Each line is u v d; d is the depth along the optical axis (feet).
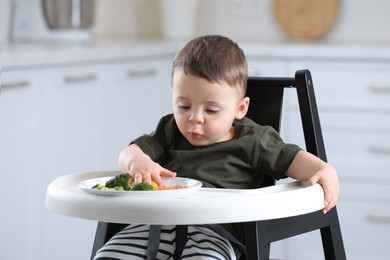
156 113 11.68
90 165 10.30
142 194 4.83
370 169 11.23
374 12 13.05
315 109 6.07
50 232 9.70
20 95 8.97
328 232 5.95
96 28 13.80
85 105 10.11
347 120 11.25
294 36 13.20
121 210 4.70
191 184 5.20
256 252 5.09
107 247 5.45
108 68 10.48
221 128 5.57
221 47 5.58
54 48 10.07
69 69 9.73
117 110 10.75
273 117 6.33
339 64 11.19
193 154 5.73
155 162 5.91
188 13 13.20
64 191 4.99
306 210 4.97
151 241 5.39
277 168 5.58
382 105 11.14
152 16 14.21
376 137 11.19
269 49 11.28
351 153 11.27
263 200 4.82
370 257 11.27
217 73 5.44
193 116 5.49
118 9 14.10
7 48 9.73
